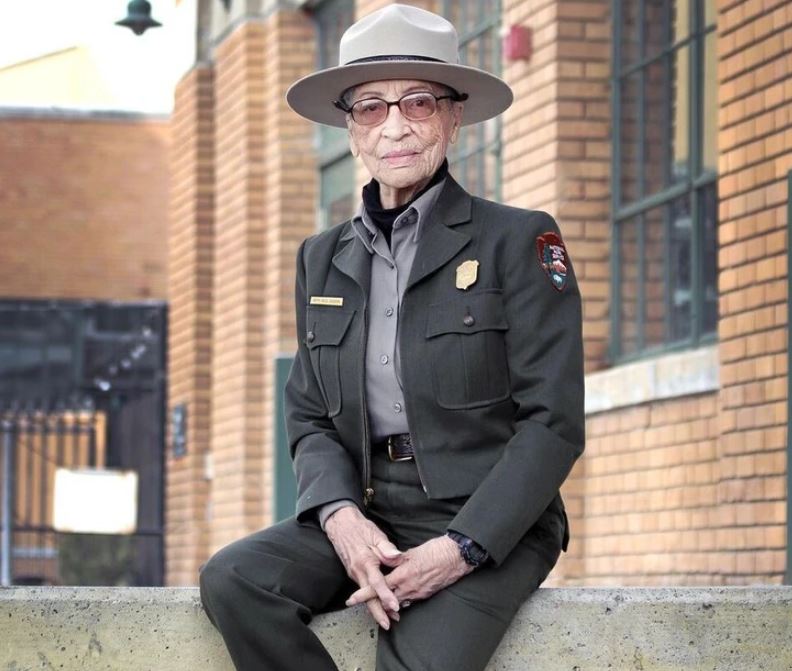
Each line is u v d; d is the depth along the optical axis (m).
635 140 8.44
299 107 4.18
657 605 4.06
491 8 9.72
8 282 24.11
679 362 7.59
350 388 3.97
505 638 4.02
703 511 7.42
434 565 3.71
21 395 20.34
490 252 3.91
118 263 24.31
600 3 8.66
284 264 12.41
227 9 13.49
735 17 6.81
